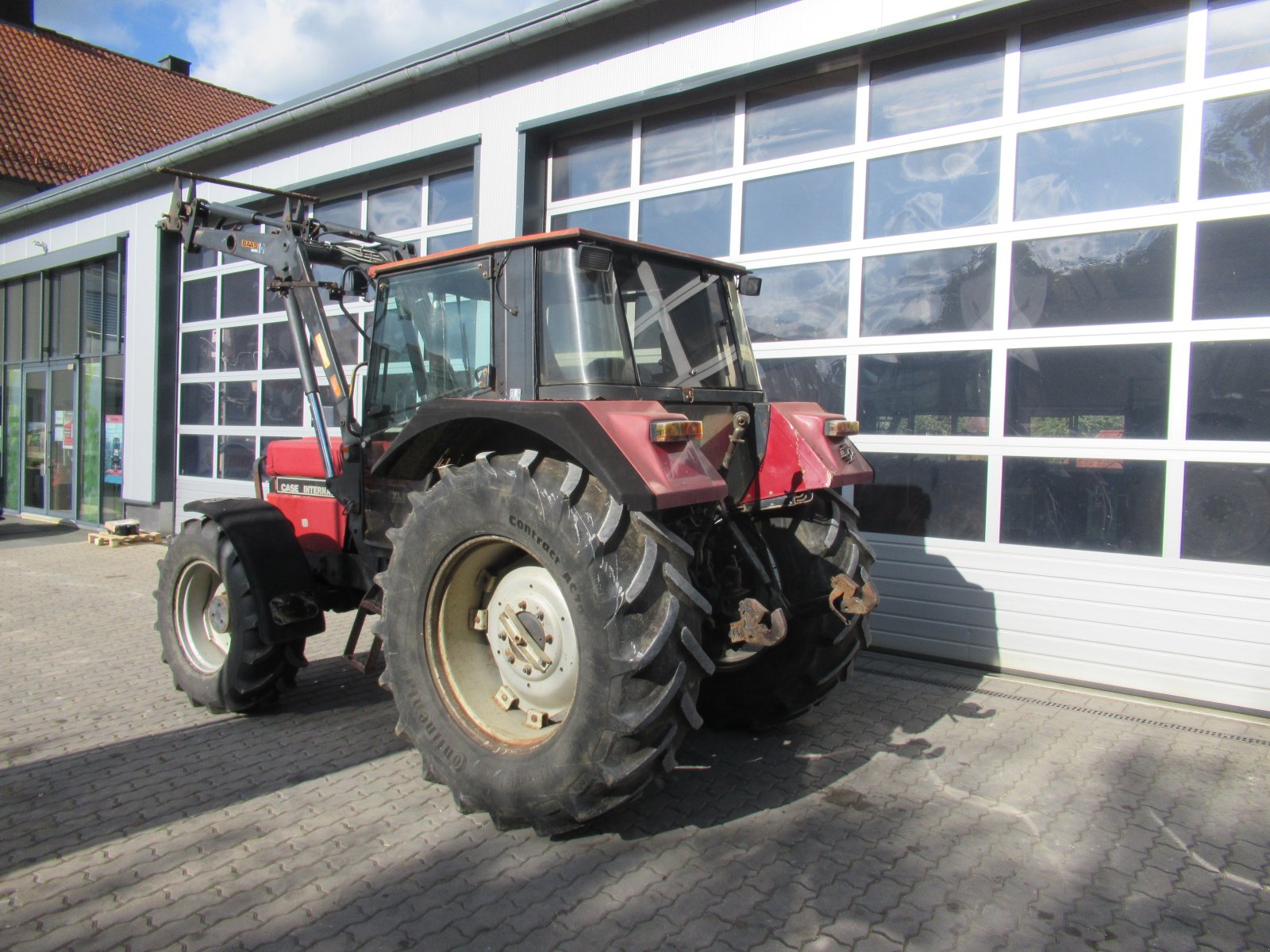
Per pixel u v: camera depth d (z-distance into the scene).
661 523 2.89
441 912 2.46
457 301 3.41
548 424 2.73
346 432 3.91
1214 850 2.89
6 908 2.46
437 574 3.00
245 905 2.49
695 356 3.48
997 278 4.86
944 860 2.80
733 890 2.60
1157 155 4.43
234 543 3.90
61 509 11.91
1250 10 4.23
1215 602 4.22
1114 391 4.51
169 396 10.30
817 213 5.53
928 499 5.06
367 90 7.57
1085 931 2.42
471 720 2.98
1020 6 4.67
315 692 4.46
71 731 3.89
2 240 12.47
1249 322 4.16
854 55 5.28
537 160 6.82
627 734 2.51
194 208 4.72
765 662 3.69
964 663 4.92
